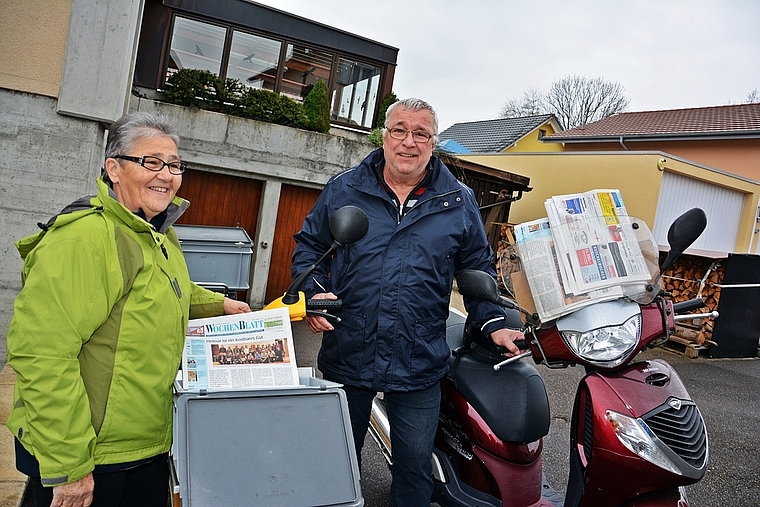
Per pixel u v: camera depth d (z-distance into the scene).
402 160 2.50
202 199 8.62
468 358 2.87
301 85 9.93
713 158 17.03
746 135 15.98
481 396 2.70
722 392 6.95
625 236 2.37
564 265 2.31
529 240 2.38
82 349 1.67
